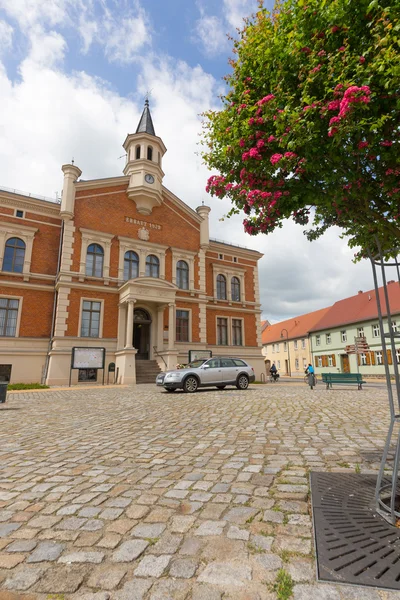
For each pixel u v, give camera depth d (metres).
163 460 4.20
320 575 1.86
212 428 6.12
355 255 5.10
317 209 4.69
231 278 28.62
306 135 3.35
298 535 2.33
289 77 3.79
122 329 21.08
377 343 32.47
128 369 18.92
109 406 9.48
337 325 37.69
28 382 18.61
